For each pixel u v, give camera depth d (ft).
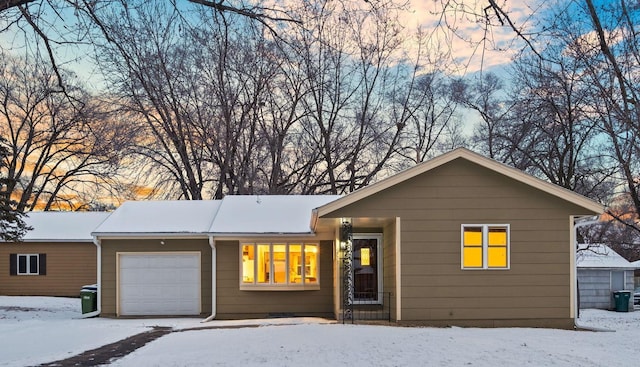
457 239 52.34
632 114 61.21
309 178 119.24
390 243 55.88
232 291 63.98
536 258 52.42
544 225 52.60
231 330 47.37
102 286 65.62
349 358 32.58
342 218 53.06
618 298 100.12
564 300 52.06
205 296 65.72
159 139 107.76
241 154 111.55
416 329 47.39
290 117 112.47
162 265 66.08
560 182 96.22
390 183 52.29
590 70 63.00
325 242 64.75
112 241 65.92
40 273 98.94
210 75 98.73
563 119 90.48
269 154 115.55
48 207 138.62
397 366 30.63
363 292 60.03
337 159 119.55
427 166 52.31
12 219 79.05
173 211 70.74
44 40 23.65
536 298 52.06
